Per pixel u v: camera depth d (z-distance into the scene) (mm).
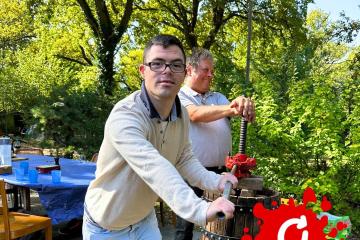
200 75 3553
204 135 3404
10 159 4996
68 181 4406
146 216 2281
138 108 1873
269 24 17281
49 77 14039
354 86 4758
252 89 5645
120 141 1762
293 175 4590
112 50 13352
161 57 1838
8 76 12938
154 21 18250
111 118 1831
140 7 16969
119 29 13500
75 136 8992
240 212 2697
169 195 1542
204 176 2113
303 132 4484
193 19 17875
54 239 5188
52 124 8867
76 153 9125
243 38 18953
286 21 17062
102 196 2064
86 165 5512
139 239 2240
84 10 13641
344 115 4453
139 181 2004
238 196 2727
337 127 4352
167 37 1871
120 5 16234
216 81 9461
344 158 4227
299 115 4492
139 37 17875
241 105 2654
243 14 17516
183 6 17953
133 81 20672
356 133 4305
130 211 2078
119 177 2000
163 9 17766
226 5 16578
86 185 4266
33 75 13648
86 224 2207
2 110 12398
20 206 6199
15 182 4254
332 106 4363
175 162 2176
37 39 19750
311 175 4453
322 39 17047
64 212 4203
